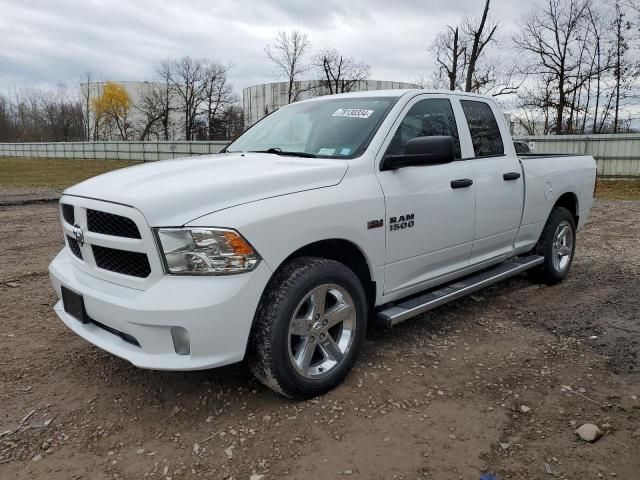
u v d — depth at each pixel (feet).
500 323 15.29
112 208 9.71
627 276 20.29
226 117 218.79
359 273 12.26
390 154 12.44
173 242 9.22
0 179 79.15
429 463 8.81
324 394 11.05
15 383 11.65
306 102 15.43
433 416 10.24
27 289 18.51
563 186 18.74
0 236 28.76
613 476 8.45
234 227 9.36
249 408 10.57
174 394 11.15
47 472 8.71
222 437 9.59
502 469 8.65
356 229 11.28
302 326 10.50
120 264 10.00
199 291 9.16
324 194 10.82
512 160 16.31
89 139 265.95
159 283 9.34
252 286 9.57
